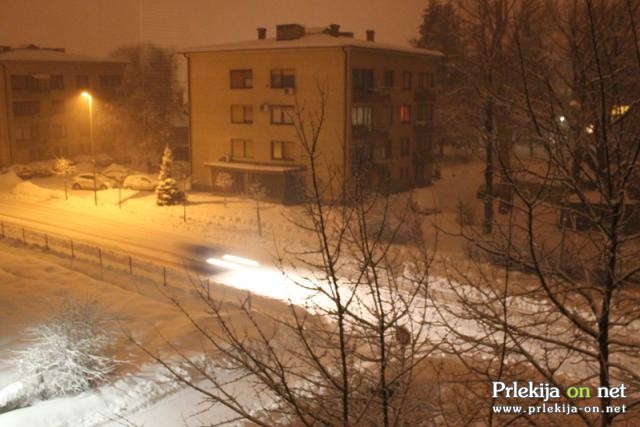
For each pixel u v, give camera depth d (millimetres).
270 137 39812
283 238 29406
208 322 17750
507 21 17359
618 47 6230
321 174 33094
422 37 51938
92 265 25062
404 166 43000
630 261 5332
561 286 5332
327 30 42031
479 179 46531
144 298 20547
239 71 40719
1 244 28750
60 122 54312
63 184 45562
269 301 20016
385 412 5176
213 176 42062
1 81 50469
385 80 40781
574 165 5414
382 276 11734
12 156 51125
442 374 7844
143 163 54781
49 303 19969
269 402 13148
